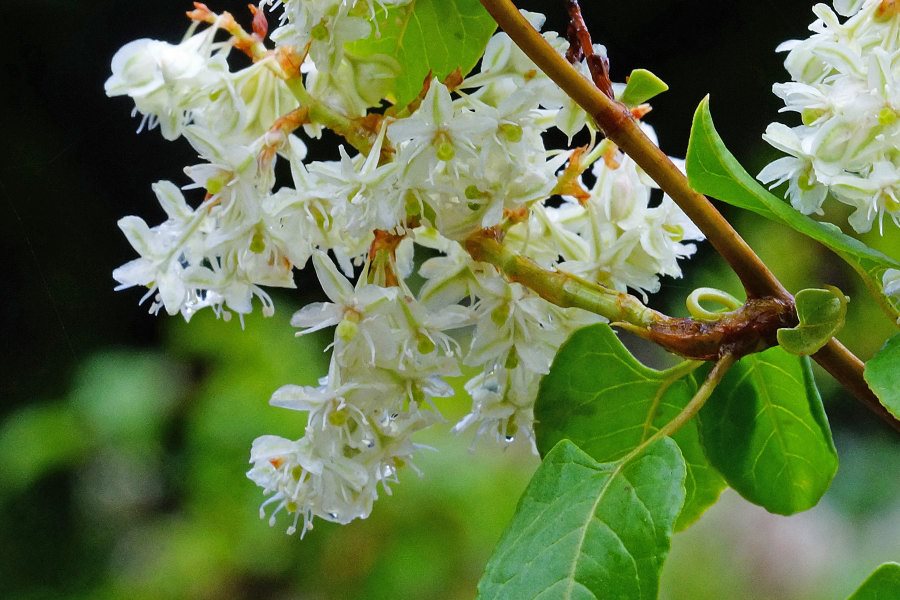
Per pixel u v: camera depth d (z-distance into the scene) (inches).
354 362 13.9
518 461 30.6
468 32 14.1
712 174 13.3
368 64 14.0
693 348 13.6
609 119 13.5
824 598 31.2
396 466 14.1
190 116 14.0
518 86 13.9
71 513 35.8
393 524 29.6
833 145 13.4
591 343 14.1
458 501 29.5
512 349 14.2
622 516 13.2
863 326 38.8
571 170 14.2
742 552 31.9
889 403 13.0
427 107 13.6
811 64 13.8
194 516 32.4
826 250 39.9
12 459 35.0
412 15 14.0
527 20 13.5
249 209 13.8
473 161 13.7
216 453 32.8
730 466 14.8
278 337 34.9
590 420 14.3
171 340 35.8
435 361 14.0
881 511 37.0
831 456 14.7
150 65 13.9
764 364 14.6
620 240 14.2
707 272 38.2
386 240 13.9
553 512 13.4
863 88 13.5
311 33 13.7
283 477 14.2
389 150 13.9
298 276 37.3
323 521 30.6
